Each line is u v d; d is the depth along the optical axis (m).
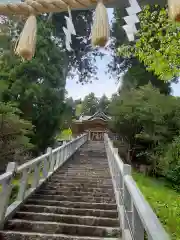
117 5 1.02
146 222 1.54
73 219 4.27
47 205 5.02
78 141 17.72
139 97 14.89
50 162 7.78
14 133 9.35
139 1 1.08
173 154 8.45
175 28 3.69
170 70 3.93
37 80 15.21
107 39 0.94
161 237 1.25
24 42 1.00
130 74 19.06
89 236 3.75
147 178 11.00
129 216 2.92
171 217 4.97
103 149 18.70
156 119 12.12
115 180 6.22
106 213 4.55
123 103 15.61
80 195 5.98
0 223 3.70
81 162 12.08
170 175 8.82
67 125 26.69
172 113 12.10
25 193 5.17
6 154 9.40
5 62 12.80
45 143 16.23
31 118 14.37
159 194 7.48
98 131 31.31
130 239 2.92
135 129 14.89
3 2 1.05
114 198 5.55
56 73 16.05
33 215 4.32
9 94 13.36
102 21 0.94
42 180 6.48
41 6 1.02
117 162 5.48
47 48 14.97
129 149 15.26
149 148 13.73
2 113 9.11
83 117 35.19
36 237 3.57
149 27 3.87
